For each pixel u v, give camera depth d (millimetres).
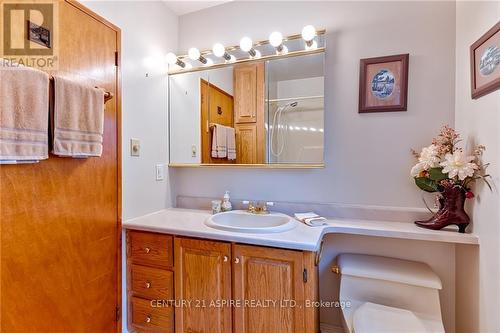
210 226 1424
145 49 1700
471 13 1201
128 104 1564
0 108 877
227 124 1811
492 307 1030
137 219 1607
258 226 1649
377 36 1516
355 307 1329
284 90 1676
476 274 1174
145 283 1498
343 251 1613
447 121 1400
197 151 1889
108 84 1418
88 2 1303
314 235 1268
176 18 1998
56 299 1162
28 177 1048
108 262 1430
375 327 1112
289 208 1715
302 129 1639
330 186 1634
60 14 1167
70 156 1142
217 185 1916
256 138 1742
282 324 1219
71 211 1224
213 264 1337
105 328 1408
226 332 1322
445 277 1428
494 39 998
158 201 1833
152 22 1760
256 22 1790
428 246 1455
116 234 1482
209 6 1912
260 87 1731
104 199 1403
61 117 1071
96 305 1357
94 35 1335
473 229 1215
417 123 1453
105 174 1407
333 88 1608
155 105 1800
